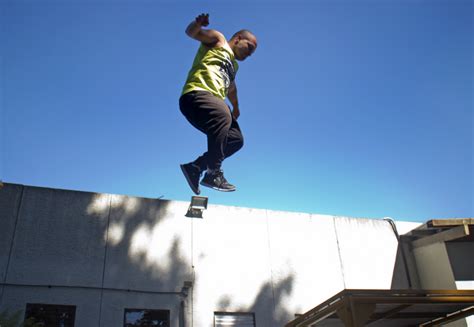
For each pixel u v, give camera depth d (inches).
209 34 120.3
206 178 116.2
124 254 352.5
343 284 408.8
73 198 356.8
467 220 394.6
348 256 422.6
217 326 354.9
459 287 397.7
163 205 381.1
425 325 311.4
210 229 385.4
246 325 363.3
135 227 364.8
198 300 356.8
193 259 370.0
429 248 429.4
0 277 314.5
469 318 382.3
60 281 327.3
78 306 324.5
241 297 369.4
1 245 323.3
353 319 223.1
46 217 343.3
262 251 393.4
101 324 324.5
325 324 301.3
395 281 428.1
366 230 442.0
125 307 335.9
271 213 412.5
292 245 406.6
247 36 127.3
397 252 442.6
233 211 399.2
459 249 416.2
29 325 292.8
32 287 319.3
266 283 382.3
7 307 307.7
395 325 316.2
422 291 237.8
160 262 359.9
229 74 122.3
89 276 336.2
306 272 400.5
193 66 121.4
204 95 114.0
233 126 127.1
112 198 367.9
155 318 341.7
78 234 346.3
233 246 386.0
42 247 333.1
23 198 342.6
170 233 372.8
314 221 425.1
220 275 371.6
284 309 378.9
